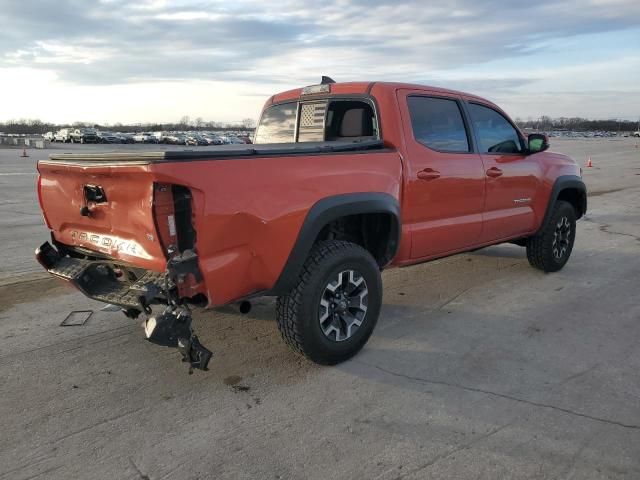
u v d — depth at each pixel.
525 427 3.03
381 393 3.43
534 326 4.58
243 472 2.66
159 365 3.84
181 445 2.88
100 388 3.51
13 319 4.75
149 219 2.93
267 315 4.84
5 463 2.73
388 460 2.74
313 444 2.88
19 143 60.84
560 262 6.29
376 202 3.86
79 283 3.59
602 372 3.70
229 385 3.55
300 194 3.41
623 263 6.73
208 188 2.97
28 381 3.60
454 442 2.89
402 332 4.45
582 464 2.70
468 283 5.87
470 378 3.62
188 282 2.99
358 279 3.84
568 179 6.14
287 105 5.27
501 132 5.45
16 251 7.43
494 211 5.27
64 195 3.61
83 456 2.79
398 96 4.40
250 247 3.21
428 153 4.49
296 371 3.75
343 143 4.13
